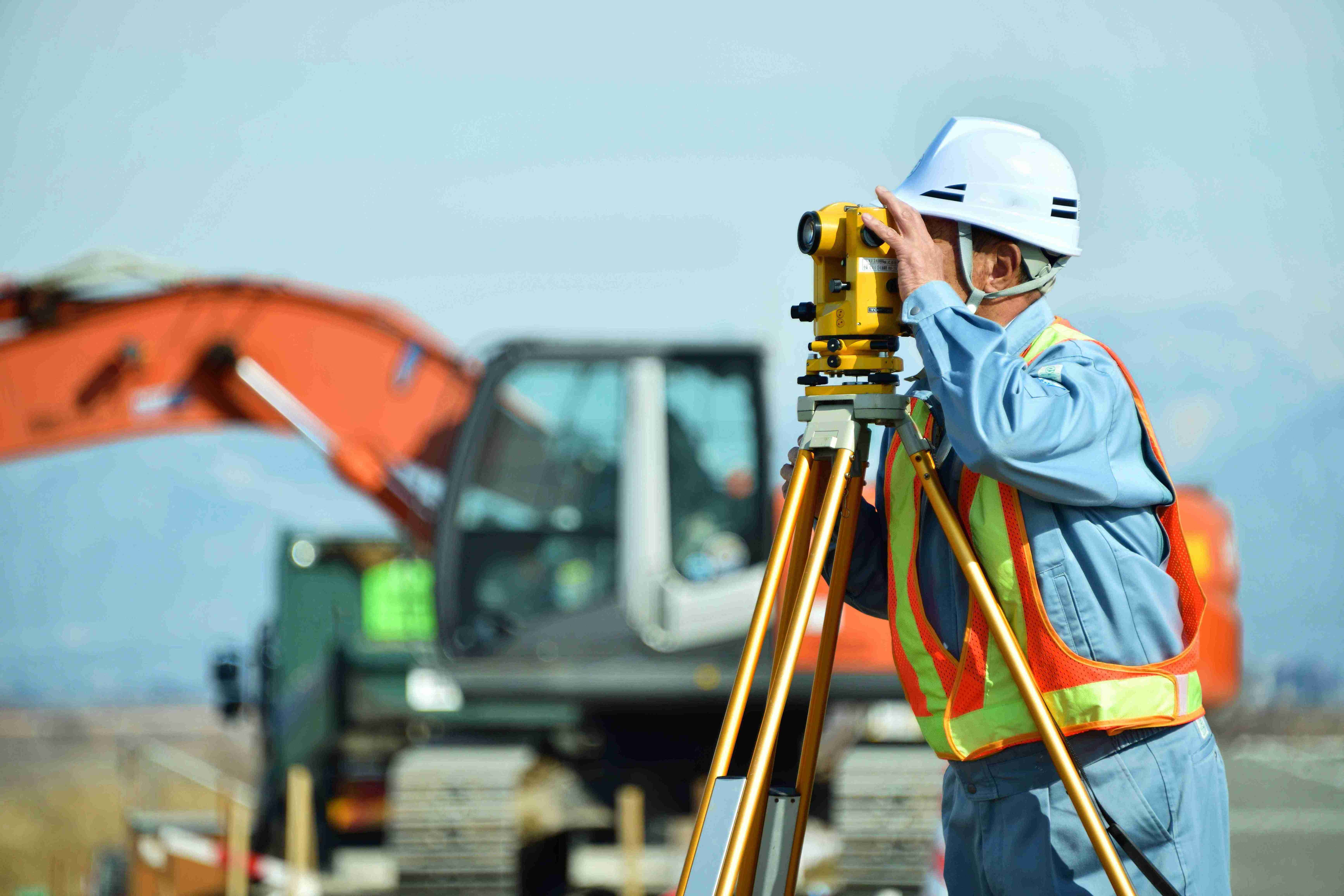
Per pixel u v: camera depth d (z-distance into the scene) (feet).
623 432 75.61
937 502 20.43
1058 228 21.47
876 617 25.02
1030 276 21.48
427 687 79.30
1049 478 19.20
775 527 74.54
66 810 171.53
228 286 84.17
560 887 79.00
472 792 73.51
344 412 84.48
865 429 21.65
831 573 22.45
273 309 84.23
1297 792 188.24
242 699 96.12
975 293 21.36
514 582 75.87
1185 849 19.95
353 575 97.35
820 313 22.07
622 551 74.90
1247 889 105.91
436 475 84.58
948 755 20.88
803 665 74.74
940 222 21.48
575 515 75.97
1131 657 19.99
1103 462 19.66
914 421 21.86
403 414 84.64
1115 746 19.93
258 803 92.58
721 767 19.83
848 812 71.20
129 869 77.36
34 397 82.53
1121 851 19.88
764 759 19.38
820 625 74.54
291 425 84.07
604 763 78.64
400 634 94.94
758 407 75.56
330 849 88.12
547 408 76.38
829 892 71.77
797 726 77.71
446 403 84.74
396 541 97.91
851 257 21.04
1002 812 20.68
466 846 73.20
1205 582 74.90
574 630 75.05
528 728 79.20
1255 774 219.00
